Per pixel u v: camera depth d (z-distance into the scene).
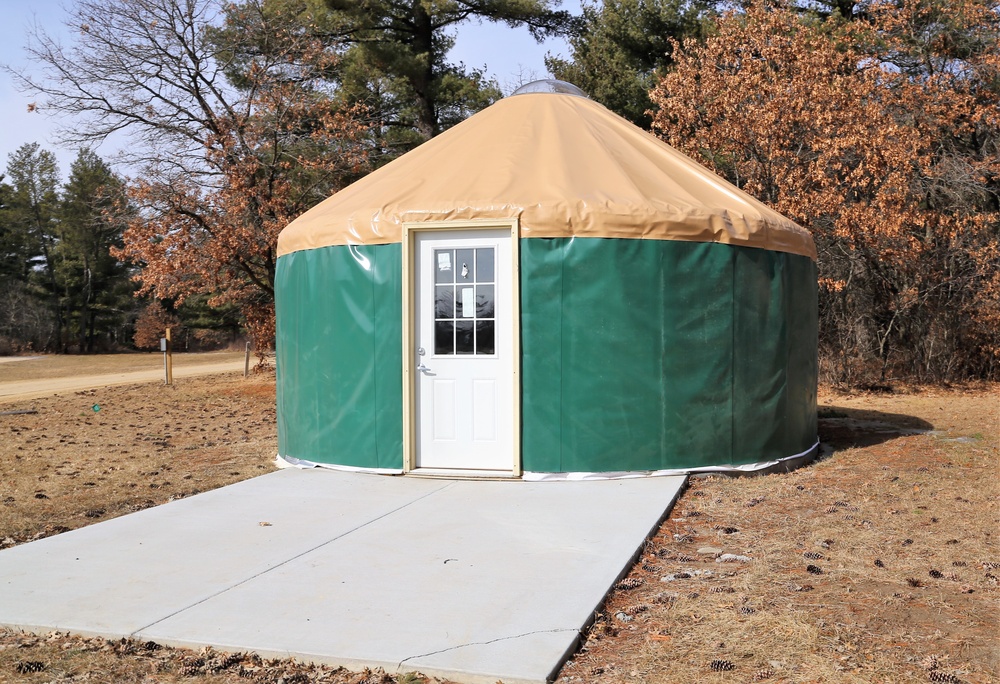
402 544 5.01
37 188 50.47
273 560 4.75
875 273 15.70
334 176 17.92
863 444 9.02
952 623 3.75
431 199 7.09
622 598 4.14
